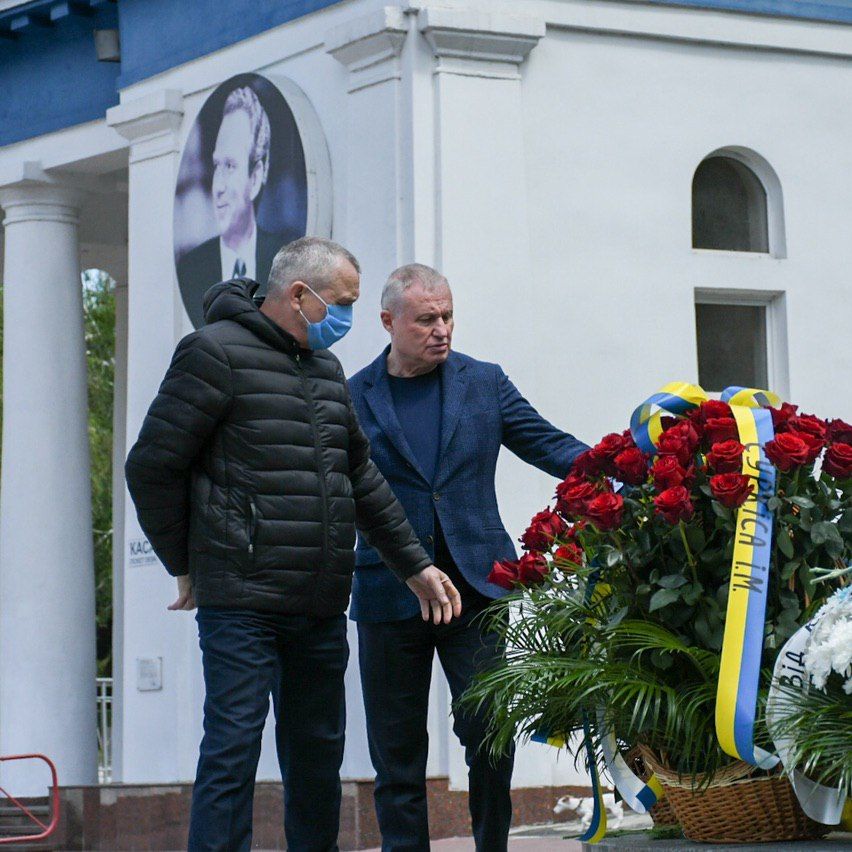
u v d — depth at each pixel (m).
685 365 11.93
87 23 14.67
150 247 13.47
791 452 5.14
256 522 6.11
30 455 15.38
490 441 6.97
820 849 4.87
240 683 6.08
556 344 11.47
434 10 11.12
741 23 12.31
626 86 11.92
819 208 12.60
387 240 11.25
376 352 11.28
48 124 15.09
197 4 13.13
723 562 5.24
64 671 15.20
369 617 6.94
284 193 11.99
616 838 5.60
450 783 10.51
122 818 12.14
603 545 5.40
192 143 12.95
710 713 5.11
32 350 15.41
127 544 13.51
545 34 11.53
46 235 15.45
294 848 6.53
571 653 5.45
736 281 12.20
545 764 10.74
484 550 6.85
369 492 6.56
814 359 12.46
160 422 6.08
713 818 5.15
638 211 11.88
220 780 6.02
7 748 15.12
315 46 11.98
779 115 12.51
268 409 6.16
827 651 4.81
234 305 6.24
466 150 11.23
